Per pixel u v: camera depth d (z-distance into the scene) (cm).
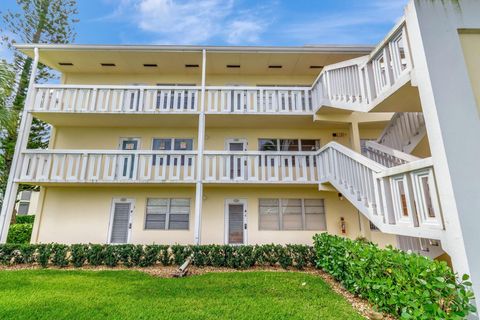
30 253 766
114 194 992
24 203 1958
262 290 533
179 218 982
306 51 957
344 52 960
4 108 847
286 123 1003
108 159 889
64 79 1099
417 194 371
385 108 533
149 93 941
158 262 792
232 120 980
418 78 359
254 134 1053
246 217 978
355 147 859
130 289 535
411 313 308
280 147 1051
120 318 393
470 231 292
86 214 974
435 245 486
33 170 865
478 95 337
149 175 882
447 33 353
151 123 1015
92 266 756
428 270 299
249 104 931
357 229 964
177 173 886
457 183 305
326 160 762
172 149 1045
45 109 905
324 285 567
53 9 1315
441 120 324
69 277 624
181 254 768
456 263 297
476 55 352
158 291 523
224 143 1047
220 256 756
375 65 526
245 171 893
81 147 1034
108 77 1111
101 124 1027
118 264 775
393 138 762
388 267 379
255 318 396
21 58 1220
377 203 470
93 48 948
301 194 999
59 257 750
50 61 1030
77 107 915
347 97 643
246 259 750
